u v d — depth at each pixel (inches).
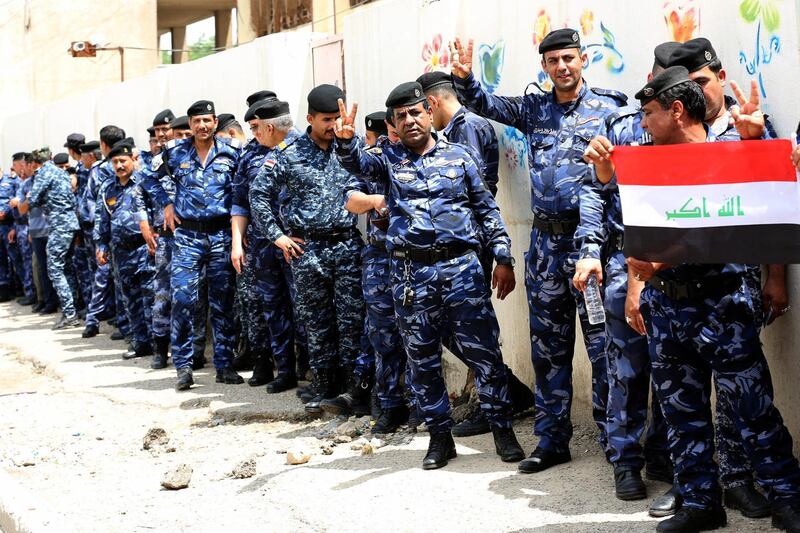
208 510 193.6
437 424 207.2
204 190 317.1
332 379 271.4
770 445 153.3
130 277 383.2
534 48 230.5
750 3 171.2
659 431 183.8
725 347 150.7
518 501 180.2
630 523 164.1
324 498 192.1
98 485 219.6
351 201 217.2
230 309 324.2
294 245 265.7
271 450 238.4
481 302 202.2
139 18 829.8
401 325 205.0
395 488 194.4
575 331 208.5
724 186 145.1
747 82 173.9
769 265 166.9
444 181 199.9
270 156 271.0
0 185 582.9
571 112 195.2
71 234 485.1
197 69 425.4
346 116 196.9
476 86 208.2
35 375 374.3
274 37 351.3
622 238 176.6
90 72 813.2
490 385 205.6
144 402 303.9
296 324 299.9
